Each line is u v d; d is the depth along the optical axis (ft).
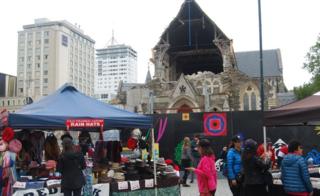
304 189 26.91
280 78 248.73
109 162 42.14
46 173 39.04
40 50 440.45
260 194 28.37
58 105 38.60
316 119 27.63
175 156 72.13
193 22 195.00
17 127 35.27
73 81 479.41
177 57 216.74
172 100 191.83
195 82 200.54
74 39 483.51
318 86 181.27
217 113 72.79
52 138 45.24
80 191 32.81
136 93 231.09
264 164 28.53
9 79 367.86
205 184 31.65
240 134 71.72
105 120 36.91
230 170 32.94
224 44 192.75
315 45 187.52
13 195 34.63
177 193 41.47
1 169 36.81
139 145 55.21
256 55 260.62
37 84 437.17
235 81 192.44
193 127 72.90
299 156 27.48
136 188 38.40
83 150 51.80
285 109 30.17
